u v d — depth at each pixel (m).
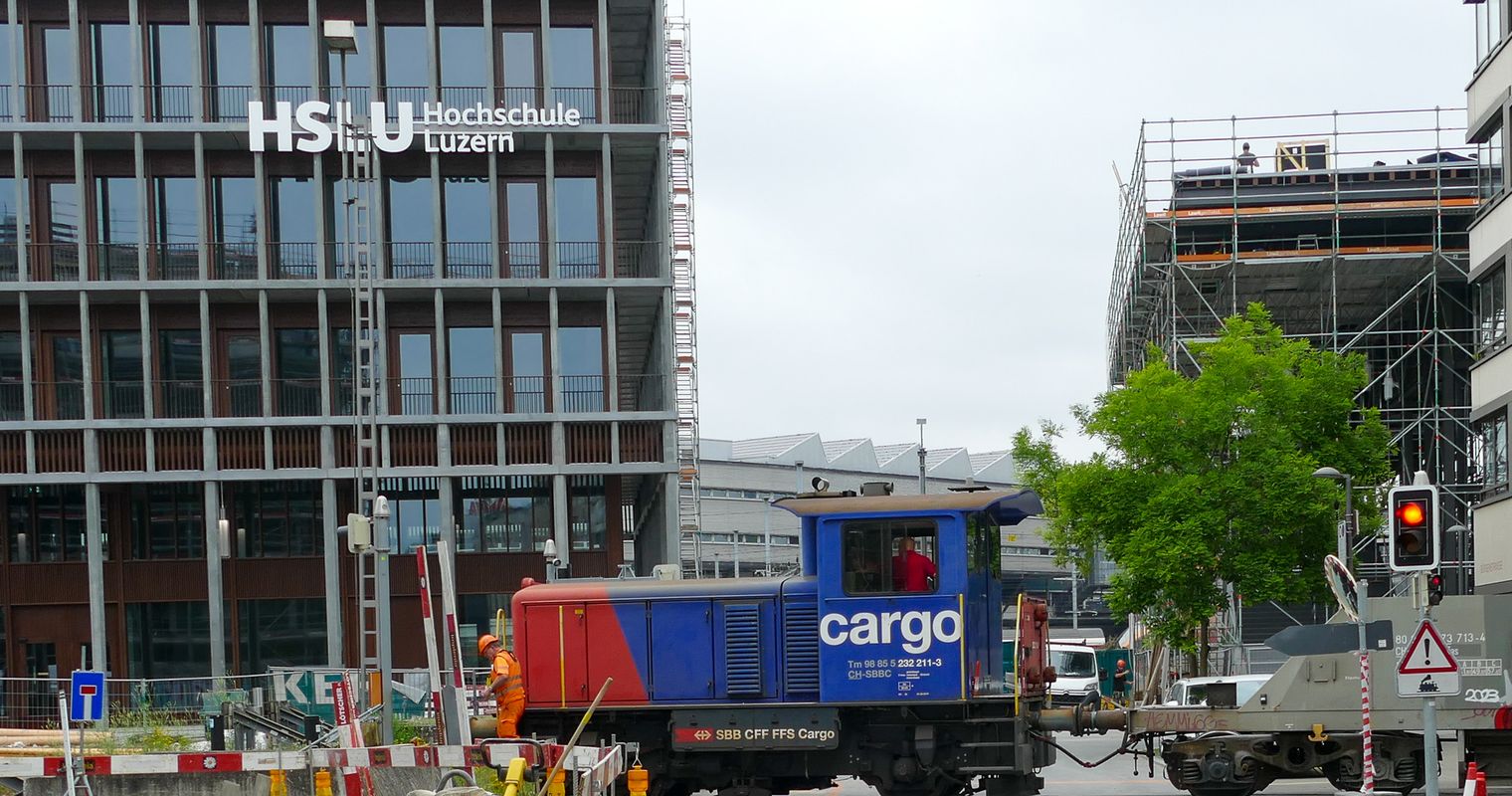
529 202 42.00
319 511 42.12
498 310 40.78
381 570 23.08
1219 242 48.06
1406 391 49.84
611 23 44.12
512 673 18.00
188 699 29.67
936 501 17.42
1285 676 18.52
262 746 23.69
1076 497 38.91
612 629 18.27
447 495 40.28
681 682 18.05
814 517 17.84
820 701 17.55
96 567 39.78
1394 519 16.05
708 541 91.19
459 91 41.72
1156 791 21.36
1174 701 27.41
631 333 48.25
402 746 14.93
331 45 28.11
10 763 14.88
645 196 47.75
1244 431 38.72
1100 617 95.94
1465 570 45.59
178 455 40.28
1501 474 33.44
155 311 41.22
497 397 40.53
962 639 17.22
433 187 40.84
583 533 42.28
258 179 40.28
